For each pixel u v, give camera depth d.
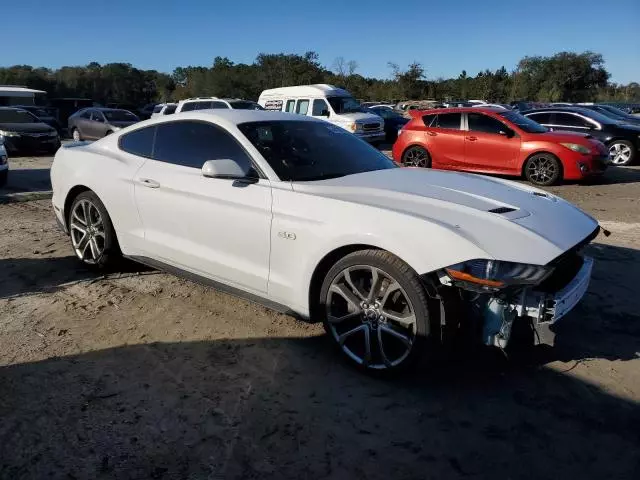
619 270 5.28
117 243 4.83
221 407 2.98
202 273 4.09
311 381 3.25
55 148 16.83
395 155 13.23
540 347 3.67
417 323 3.00
